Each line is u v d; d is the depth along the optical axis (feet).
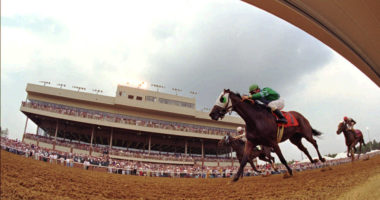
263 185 22.61
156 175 75.66
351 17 24.67
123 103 123.95
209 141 132.87
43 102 119.14
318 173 25.41
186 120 136.98
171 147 145.28
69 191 21.11
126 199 20.07
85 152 101.24
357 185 16.74
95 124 109.29
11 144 68.44
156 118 131.75
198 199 19.60
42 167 36.81
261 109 21.45
